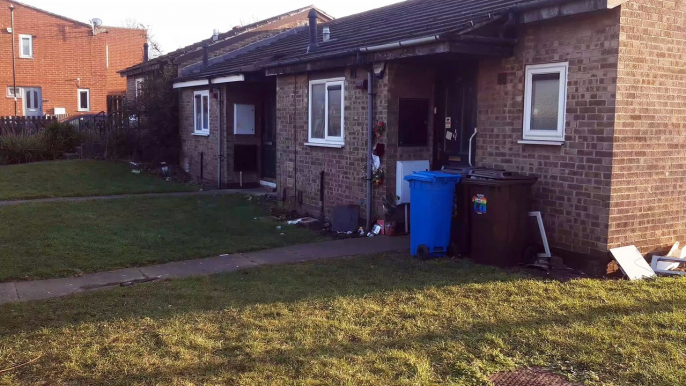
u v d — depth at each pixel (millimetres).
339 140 11227
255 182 17359
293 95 12688
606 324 5352
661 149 7543
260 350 4844
